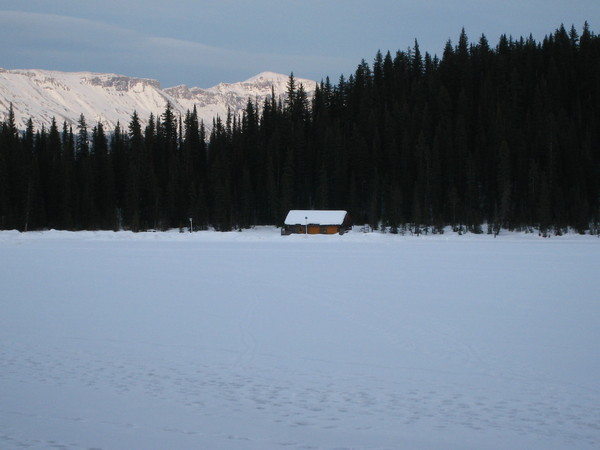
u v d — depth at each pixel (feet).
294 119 400.06
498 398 37.93
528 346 51.88
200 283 94.73
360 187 344.49
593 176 320.70
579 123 350.02
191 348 51.24
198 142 381.60
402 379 42.01
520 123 363.76
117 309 70.74
